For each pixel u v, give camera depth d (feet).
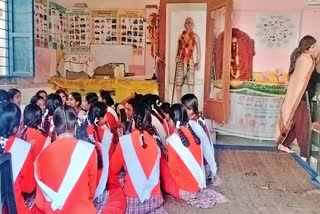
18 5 13.21
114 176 9.82
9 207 5.24
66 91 16.69
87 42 19.94
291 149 18.37
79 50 19.90
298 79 18.11
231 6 16.63
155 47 19.61
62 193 7.35
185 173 10.85
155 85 16.98
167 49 19.38
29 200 8.16
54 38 17.94
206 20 18.38
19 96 10.78
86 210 7.63
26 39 13.37
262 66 19.12
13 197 5.34
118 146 9.68
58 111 7.89
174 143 10.73
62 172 7.39
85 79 17.01
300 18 18.54
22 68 13.47
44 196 7.45
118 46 19.88
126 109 12.01
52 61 17.74
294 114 18.16
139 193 9.55
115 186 9.75
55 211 7.37
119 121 11.94
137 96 13.41
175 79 19.42
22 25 13.30
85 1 19.70
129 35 19.76
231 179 13.44
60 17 18.72
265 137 19.30
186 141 10.80
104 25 19.84
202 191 11.60
